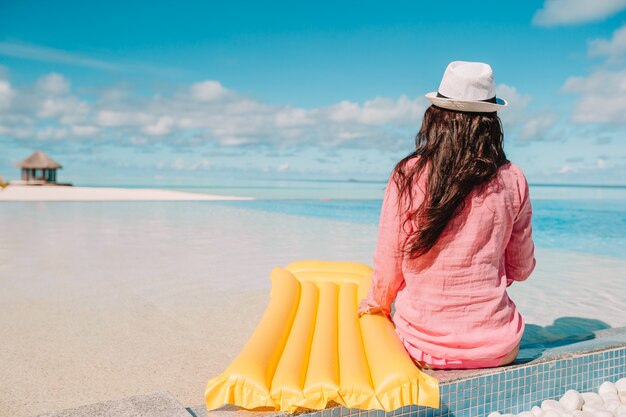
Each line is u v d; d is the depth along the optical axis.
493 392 1.78
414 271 1.72
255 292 4.12
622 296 4.11
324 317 2.24
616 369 2.07
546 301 3.94
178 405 1.55
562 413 1.77
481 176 1.60
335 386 1.54
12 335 2.92
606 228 9.70
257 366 1.62
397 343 1.79
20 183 39.56
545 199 23.30
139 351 2.69
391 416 1.65
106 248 6.58
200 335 2.97
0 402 2.07
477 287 1.68
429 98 1.68
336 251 6.64
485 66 1.68
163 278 4.67
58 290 4.10
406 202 1.67
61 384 2.25
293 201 20.22
